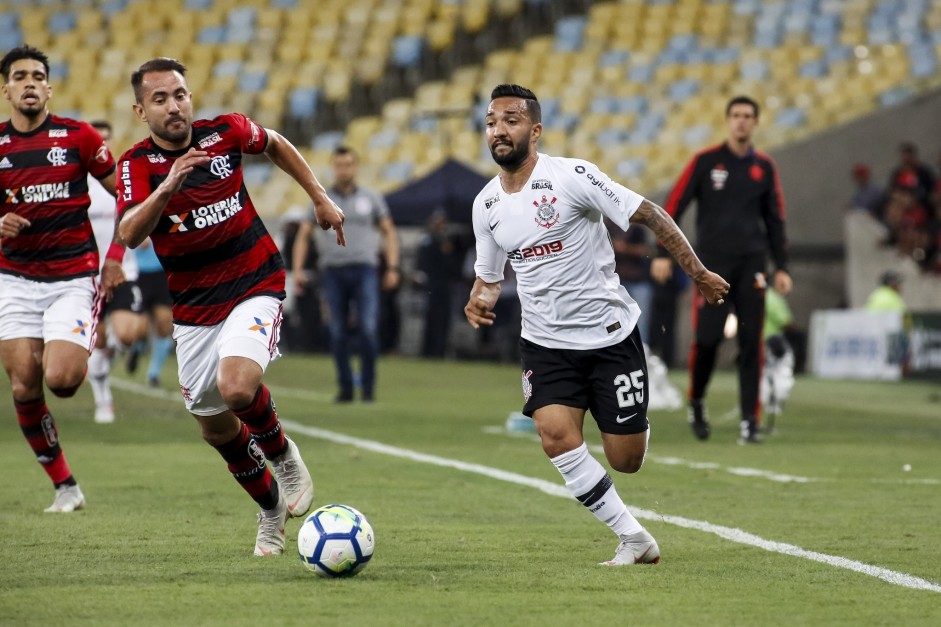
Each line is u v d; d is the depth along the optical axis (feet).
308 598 57.26
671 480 103.55
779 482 102.73
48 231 86.07
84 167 87.40
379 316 296.92
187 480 101.60
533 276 67.82
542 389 68.03
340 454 120.06
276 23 402.52
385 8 399.03
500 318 283.18
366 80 382.42
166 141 67.67
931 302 276.41
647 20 376.68
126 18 412.16
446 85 367.25
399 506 88.33
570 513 85.56
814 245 301.43
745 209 129.18
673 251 67.10
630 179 313.12
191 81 387.75
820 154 303.27
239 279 68.85
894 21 363.97
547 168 67.56
